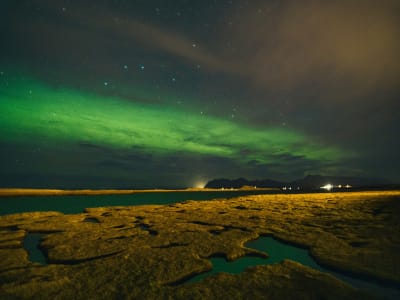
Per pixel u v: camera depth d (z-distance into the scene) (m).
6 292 4.64
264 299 4.22
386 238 7.91
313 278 5.08
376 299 4.19
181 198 38.16
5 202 29.11
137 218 14.20
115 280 5.13
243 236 9.11
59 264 6.39
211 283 4.93
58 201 30.98
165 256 6.78
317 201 23.28
